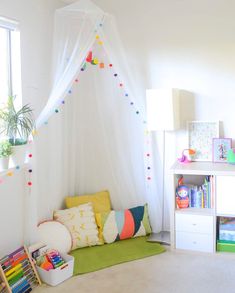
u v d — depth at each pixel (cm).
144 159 351
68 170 360
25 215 291
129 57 351
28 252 270
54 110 295
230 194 297
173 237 317
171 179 310
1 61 276
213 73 330
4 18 260
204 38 328
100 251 317
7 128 265
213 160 333
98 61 347
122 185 362
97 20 301
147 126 333
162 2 336
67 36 299
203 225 306
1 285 241
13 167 264
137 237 343
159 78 346
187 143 344
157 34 341
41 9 301
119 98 356
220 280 266
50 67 316
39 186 313
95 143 367
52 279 262
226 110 330
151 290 255
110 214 337
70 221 323
